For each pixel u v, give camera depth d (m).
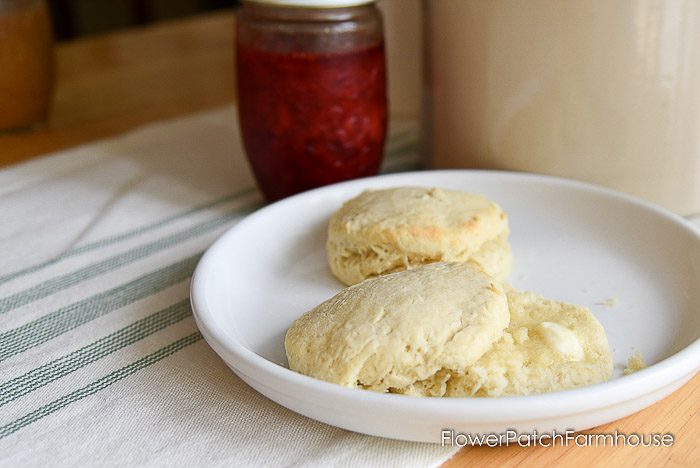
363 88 0.50
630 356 0.39
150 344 0.42
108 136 0.65
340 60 0.49
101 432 0.37
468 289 0.38
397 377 0.36
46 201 0.56
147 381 0.40
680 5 0.45
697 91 0.47
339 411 0.35
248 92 0.50
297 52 0.49
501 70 0.49
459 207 0.45
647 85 0.47
